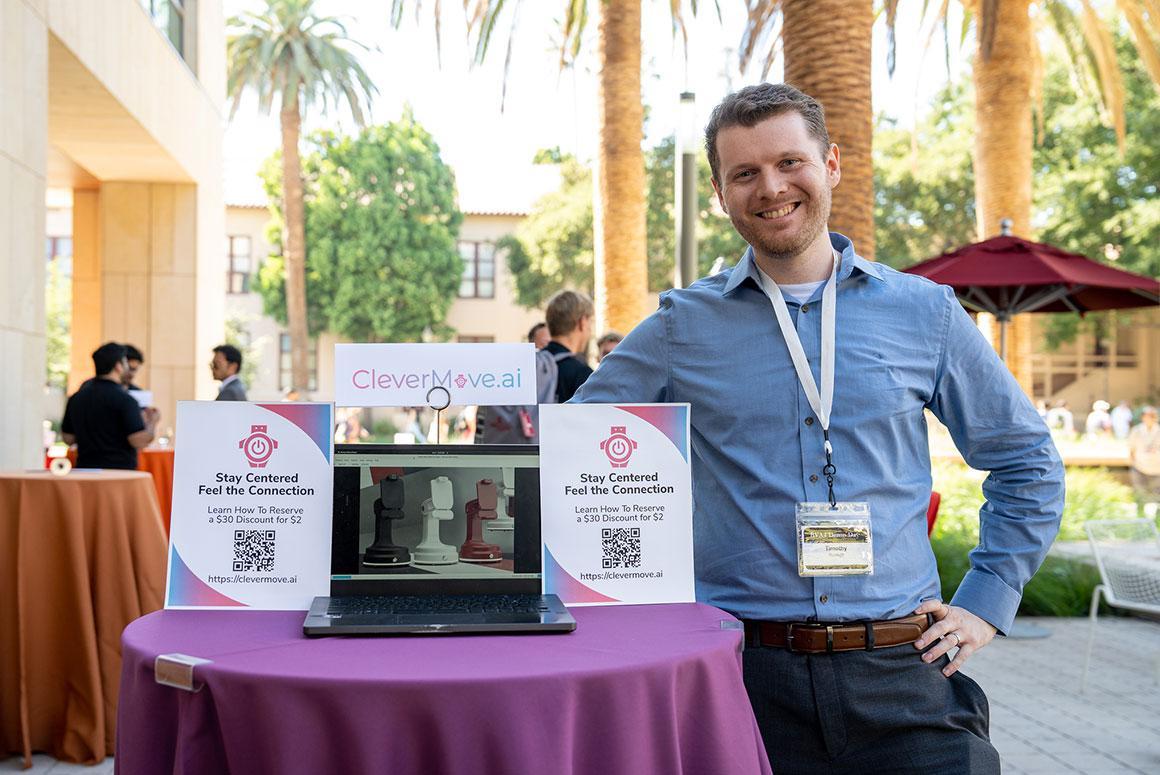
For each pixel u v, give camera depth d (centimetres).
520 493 206
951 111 3131
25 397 729
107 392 691
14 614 445
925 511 217
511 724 155
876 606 206
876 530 208
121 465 691
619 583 206
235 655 168
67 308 2945
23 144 725
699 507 221
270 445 203
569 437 209
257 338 3894
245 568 199
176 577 198
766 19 1053
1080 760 470
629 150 1077
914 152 1695
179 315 1645
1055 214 2908
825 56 710
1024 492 216
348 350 222
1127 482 1602
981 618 213
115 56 1128
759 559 209
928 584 215
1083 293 877
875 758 207
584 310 596
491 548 204
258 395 3853
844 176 711
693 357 221
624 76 1077
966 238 3139
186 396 1641
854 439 209
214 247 1780
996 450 219
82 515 450
